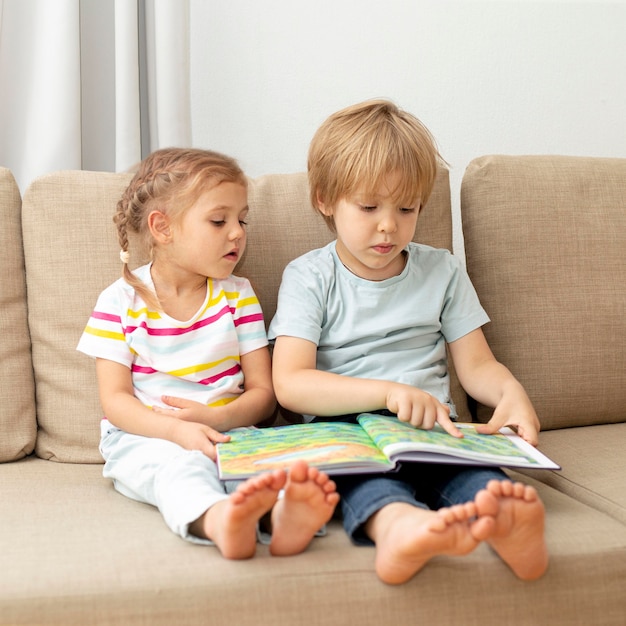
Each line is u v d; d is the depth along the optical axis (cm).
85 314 133
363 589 88
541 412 142
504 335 144
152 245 130
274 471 87
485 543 94
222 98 183
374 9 186
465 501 99
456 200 193
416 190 120
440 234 147
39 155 166
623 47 197
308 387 119
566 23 194
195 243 125
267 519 97
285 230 141
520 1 192
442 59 190
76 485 118
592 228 148
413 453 99
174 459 106
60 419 132
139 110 171
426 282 134
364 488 97
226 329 129
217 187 124
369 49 187
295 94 185
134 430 117
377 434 106
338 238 135
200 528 95
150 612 85
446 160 193
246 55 183
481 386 129
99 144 177
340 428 113
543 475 123
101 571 86
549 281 145
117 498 112
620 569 94
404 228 122
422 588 88
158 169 127
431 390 128
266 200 142
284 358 124
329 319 130
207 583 86
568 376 143
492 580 90
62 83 164
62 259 134
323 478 88
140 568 87
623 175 154
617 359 145
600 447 130
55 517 102
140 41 176
